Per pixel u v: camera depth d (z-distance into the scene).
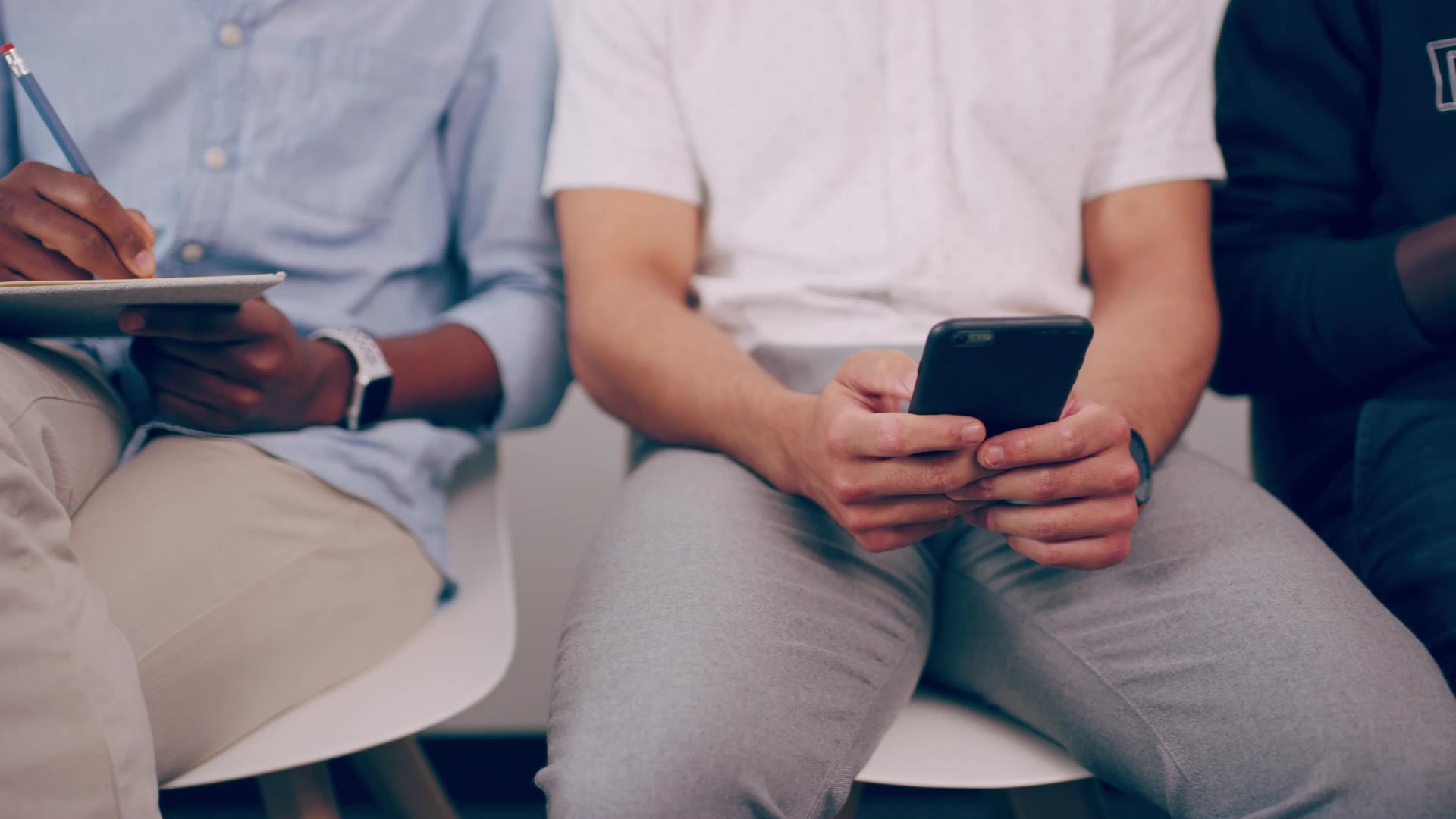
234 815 1.42
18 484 0.53
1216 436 1.46
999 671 0.75
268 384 0.80
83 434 0.73
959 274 0.93
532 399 1.04
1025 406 0.63
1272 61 1.00
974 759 0.70
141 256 0.73
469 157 1.11
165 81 0.96
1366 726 0.59
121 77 0.96
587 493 1.47
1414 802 0.57
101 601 0.58
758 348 0.92
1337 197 0.96
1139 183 0.96
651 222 0.97
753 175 0.95
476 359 0.99
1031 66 0.93
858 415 0.65
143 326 0.70
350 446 0.86
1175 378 0.84
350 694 0.77
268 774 0.74
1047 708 0.72
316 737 0.72
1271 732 0.61
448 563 0.95
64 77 0.96
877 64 0.93
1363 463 0.85
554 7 1.19
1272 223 0.98
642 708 0.58
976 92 0.92
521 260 1.09
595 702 0.60
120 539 0.70
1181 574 0.71
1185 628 0.68
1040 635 0.73
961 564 0.80
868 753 0.68
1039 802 0.78
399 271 1.06
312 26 1.00
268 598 0.73
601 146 0.97
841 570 0.73
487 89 1.11
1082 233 1.00
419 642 0.85
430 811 0.90
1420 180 0.89
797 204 0.94
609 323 0.90
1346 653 0.63
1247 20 1.02
